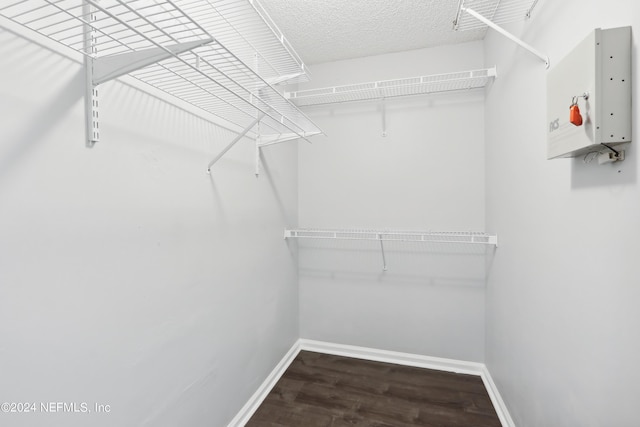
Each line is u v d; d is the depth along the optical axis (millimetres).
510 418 1589
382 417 1703
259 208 1875
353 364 2299
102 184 889
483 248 2160
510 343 1588
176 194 1190
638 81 673
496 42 1798
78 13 806
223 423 1509
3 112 662
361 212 2398
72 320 808
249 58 1652
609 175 783
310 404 1821
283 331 2244
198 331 1322
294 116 1687
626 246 721
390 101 2309
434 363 2252
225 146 1514
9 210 672
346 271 2445
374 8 1753
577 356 943
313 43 2131
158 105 1104
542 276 1189
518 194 1445
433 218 2246
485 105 2098
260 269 1891
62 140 780
